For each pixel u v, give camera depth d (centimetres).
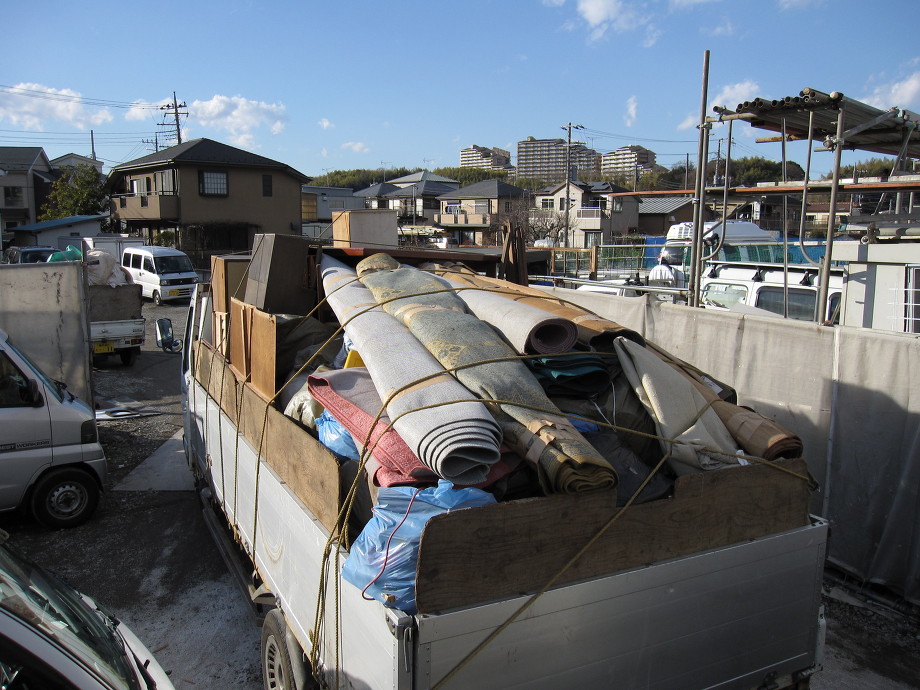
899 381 470
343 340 401
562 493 237
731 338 579
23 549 579
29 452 600
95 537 604
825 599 497
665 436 286
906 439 467
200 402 588
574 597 238
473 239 5450
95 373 1255
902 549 474
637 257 2158
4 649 207
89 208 4281
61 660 216
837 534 515
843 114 592
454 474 238
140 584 523
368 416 286
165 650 438
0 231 2923
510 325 330
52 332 823
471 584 222
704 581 267
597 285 1033
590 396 310
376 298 384
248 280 491
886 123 652
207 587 520
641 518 253
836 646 440
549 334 327
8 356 598
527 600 229
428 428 243
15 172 4681
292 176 3619
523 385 279
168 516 648
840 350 504
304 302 467
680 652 266
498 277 577
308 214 4678
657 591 256
